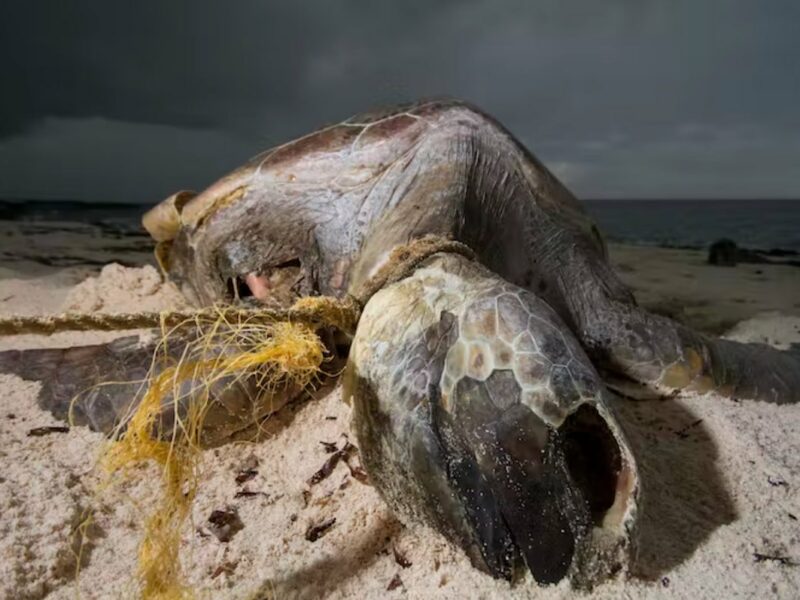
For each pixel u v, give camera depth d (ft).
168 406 1.08
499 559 0.84
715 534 1.00
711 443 1.23
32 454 1.12
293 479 1.11
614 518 0.84
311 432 1.19
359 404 1.01
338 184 1.39
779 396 1.44
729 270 3.72
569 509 0.82
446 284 1.02
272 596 0.88
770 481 1.13
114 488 1.05
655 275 3.50
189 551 0.95
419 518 0.93
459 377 0.89
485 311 0.92
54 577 0.89
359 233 1.37
